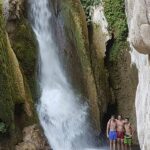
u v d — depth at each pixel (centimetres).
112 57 1733
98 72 1747
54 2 1734
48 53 1650
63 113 1572
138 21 412
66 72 1688
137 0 417
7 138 1178
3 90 1202
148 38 405
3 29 1309
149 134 465
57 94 1602
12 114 1214
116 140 1361
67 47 1719
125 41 1680
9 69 1270
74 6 1762
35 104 1477
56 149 1455
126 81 1684
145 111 499
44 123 1476
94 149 1616
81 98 1675
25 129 1252
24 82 1405
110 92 1756
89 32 1822
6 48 1296
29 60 1536
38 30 1645
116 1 1717
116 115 1747
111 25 1728
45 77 1609
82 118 1630
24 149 1182
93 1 1812
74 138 1565
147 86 502
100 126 1698
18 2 1558
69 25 1742
